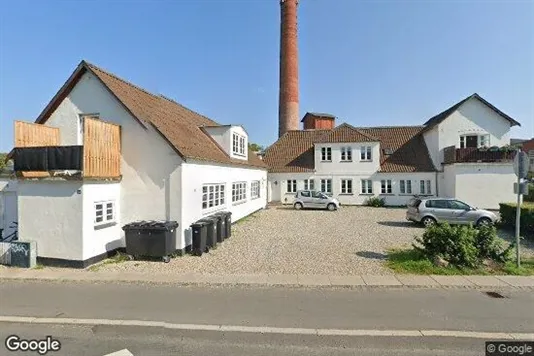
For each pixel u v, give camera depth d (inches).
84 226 355.3
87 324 213.9
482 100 991.6
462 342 188.2
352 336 195.6
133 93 496.7
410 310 233.6
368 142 1081.4
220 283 294.8
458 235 344.5
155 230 379.6
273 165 1173.1
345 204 1094.4
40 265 359.3
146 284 295.1
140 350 180.9
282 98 1514.5
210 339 193.0
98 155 380.5
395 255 389.1
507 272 320.8
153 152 418.9
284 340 191.2
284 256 397.4
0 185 499.5
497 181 888.9
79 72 436.8
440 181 1021.2
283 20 1515.7
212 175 525.0
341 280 300.4
